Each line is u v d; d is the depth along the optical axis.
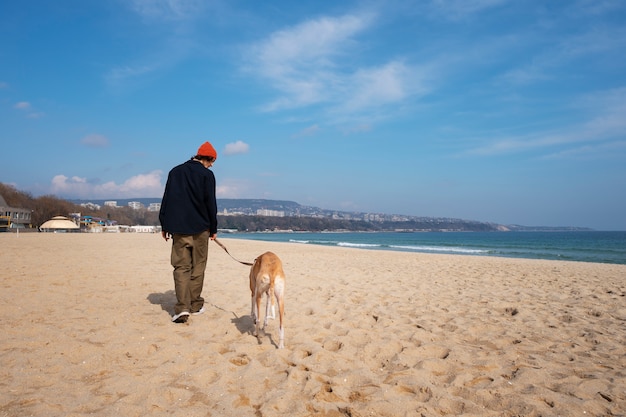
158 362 4.03
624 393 3.58
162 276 9.81
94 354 4.15
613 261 27.34
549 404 3.38
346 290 8.77
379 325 5.78
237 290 8.30
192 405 3.17
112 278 9.20
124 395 3.26
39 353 4.06
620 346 4.99
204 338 4.85
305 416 3.04
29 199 97.75
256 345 4.67
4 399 3.06
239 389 3.50
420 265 15.66
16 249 17.33
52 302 6.41
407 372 3.98
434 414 3.15
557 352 4.75
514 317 6.54
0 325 4.97
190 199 5.53
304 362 4.17
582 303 7.85
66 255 15.02
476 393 3.52
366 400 3.32
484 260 19.56
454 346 4.87
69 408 2.98
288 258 17.66
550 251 39.88
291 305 7.07
